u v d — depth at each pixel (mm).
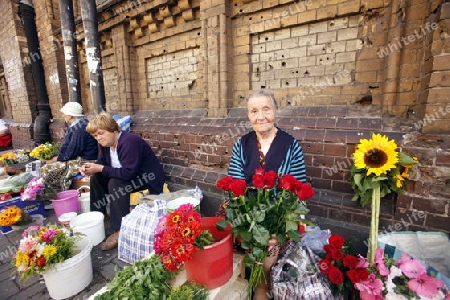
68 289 1666
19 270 1544
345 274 1376
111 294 1218
